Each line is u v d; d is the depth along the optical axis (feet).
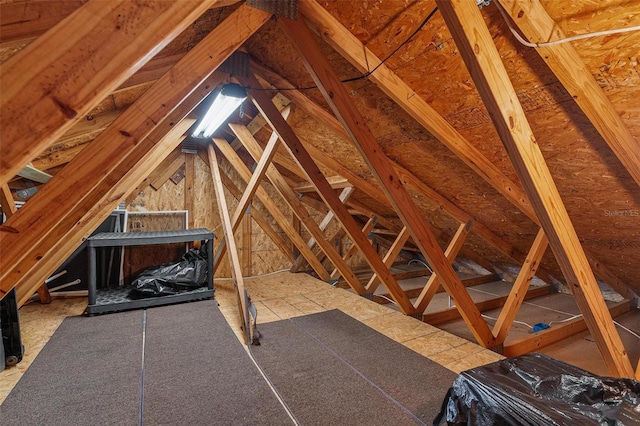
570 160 5.81
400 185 6.52
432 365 6.21
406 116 6.75
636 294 11.85
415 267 18.69
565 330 10.16
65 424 4.39
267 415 4.65
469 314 7.30
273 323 8.42
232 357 6.42
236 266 9.05
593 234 8.25
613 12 3.37
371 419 4.60
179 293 9.78
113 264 10.91
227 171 14.01
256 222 14.52
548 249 11.20
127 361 6.17
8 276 5.33
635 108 4.24
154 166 8.25
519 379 3.95
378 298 13.07
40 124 1.53
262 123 9.91
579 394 3.61
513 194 7.22
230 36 4.37
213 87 6.86
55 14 3.20
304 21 4.96
